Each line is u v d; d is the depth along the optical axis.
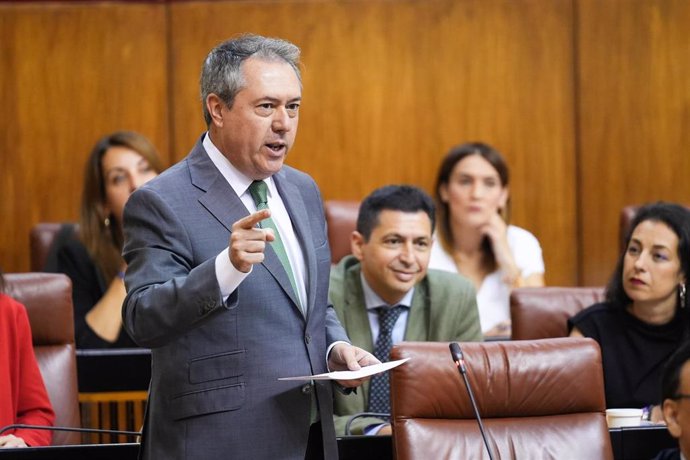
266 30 13.26
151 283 5.31
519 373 6.49
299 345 5.66
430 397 6.35
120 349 9.63
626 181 13.38
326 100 13.32
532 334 8.82
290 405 5.56
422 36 13.32
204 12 13.27
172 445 5.49
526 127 13.34
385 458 6.50
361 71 13.31
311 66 13.29
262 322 5.57
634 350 8.68
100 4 13.27
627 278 8.63
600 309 8.81
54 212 13.27
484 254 11.17
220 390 5.48
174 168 5.75
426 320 8.52
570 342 6.66
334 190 13.36
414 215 8.30
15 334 7.62
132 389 8.95
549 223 13.40
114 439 8.88
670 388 5.99
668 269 8.52
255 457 5.47
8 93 13.23
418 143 13.34
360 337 8.38
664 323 8.67
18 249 13.27
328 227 11.13
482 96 13.34
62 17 13.23
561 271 13.43
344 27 13.27
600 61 13.32
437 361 6.41
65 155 13.27
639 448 6.93
